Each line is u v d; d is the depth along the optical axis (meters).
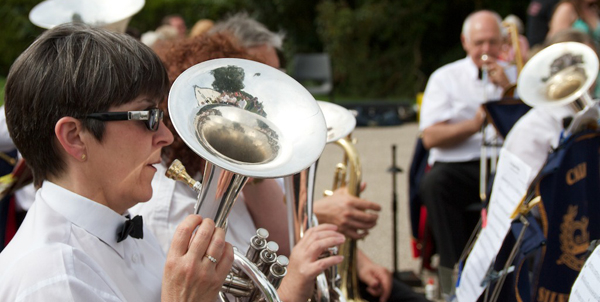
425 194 3.95
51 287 1.17
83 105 1.26
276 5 14.61
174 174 1.45
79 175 1.31
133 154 1.31
